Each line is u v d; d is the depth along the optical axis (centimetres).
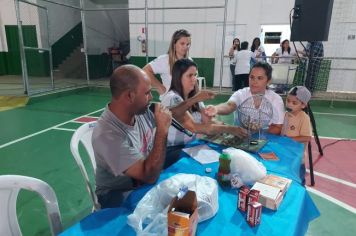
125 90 123
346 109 643
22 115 553
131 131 136
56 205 124
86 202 241
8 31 1023
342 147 385
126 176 142
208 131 194
